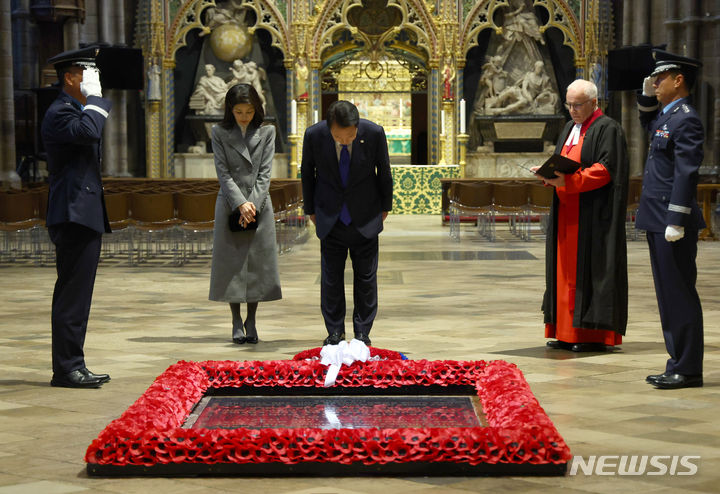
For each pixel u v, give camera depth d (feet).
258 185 24.41
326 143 21.57
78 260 19.01
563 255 22.79
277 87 93.50
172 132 91.40
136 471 13.10
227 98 24.32
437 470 13.06
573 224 22.61
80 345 19.12
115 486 12.64
